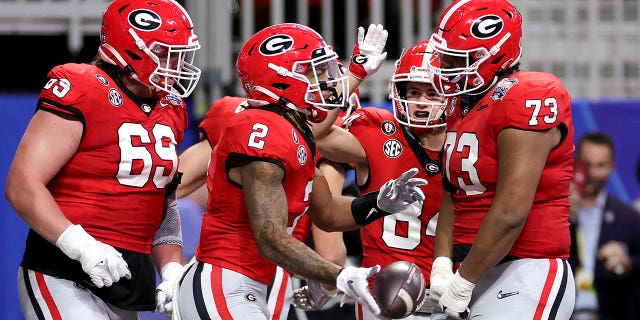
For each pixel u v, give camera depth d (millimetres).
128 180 12117
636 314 19203
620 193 19922
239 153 11008
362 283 10234
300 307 14711
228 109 15234
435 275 12305
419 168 14055
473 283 11531
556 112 11273
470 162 11797
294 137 11195
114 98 11953
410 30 21875
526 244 11797
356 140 14273
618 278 19219
